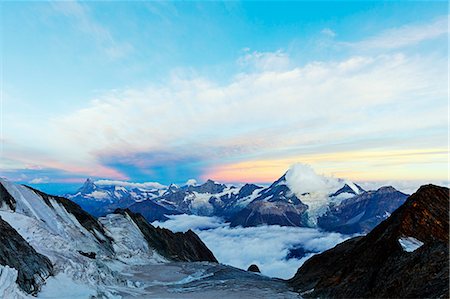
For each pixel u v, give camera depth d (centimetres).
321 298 3184
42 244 3569
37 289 2564
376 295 2502
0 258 2491
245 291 3831
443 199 3372
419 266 2262
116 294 3241
